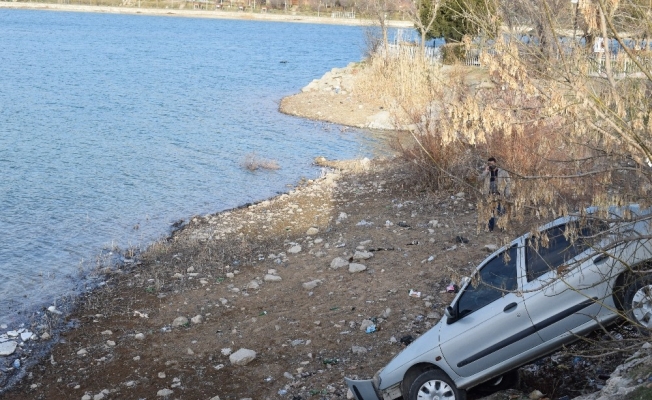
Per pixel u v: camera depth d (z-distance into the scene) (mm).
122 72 53250
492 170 12742
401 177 21328
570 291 7473
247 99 41125
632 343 7855
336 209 18953
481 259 13430
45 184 22219
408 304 11797
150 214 19500
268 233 17250
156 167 24812
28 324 12445
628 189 6992
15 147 27203
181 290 13586
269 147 28562
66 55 64438
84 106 37156
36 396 9977
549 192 7133
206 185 22641
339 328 11234
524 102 9062
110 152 26938
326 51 79125
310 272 13945
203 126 32688
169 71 54938
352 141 29781
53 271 15125
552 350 7555
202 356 10766
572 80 6609
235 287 13531
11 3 142125
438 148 18875
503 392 8312
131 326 12109
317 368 10055
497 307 7723
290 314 11992
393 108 30219
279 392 9453
